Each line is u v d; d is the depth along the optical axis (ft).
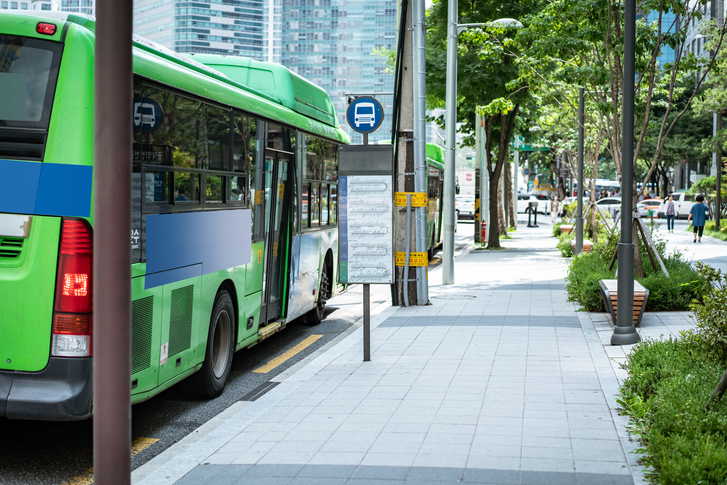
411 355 28.86
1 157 16.58
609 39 44.78
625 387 21.91
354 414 20.65
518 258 77.10
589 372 25.30
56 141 16.55
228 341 25.27
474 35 62.44
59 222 16.47
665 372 21.04
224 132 24.27
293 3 469.16
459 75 80.18
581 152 73.00
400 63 41.52
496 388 23.21
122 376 11.94
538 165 208.54
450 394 22.61
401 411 20.83
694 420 16.25
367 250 28.12
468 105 85.81
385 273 27.99
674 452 14.83
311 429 19.31
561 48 49.42
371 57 457.68
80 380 16.49
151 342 19.38
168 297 20.30
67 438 19.90
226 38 467.93
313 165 35.94
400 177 42.63
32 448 19.07
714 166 186.80
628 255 30.25
